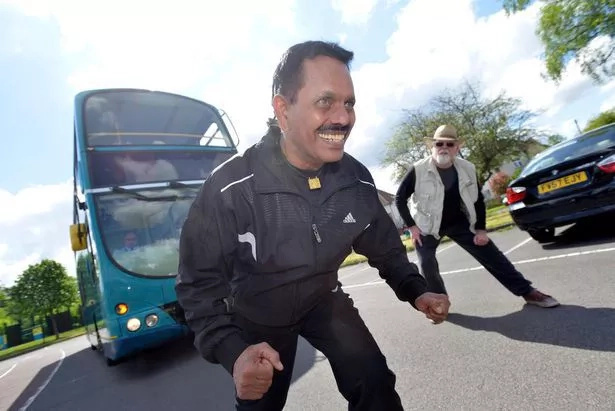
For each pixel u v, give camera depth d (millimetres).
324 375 3049
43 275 41875
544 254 4844
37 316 40250
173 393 3547
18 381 7449
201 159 5430
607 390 1807
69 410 3908
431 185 3395
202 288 1288
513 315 3115
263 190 1327
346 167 1513
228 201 1317
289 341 1519
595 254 4125
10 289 41312
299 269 1346
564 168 4551
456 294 4211
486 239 3293
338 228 1390
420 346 2996
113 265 4223
